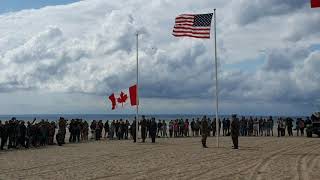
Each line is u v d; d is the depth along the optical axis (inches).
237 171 673.6
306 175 624.4
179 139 1480.1
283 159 835.4
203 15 1055.0
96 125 1501.0
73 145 1236.5
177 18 1067.9
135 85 1343.5
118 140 1469.0
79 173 665.6
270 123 1697.8
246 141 1331.2
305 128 1756.9
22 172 681.6
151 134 1318.9
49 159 868.0
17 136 1122.7
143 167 731.4
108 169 709.9
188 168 713.0
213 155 914.7
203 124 1113.4
